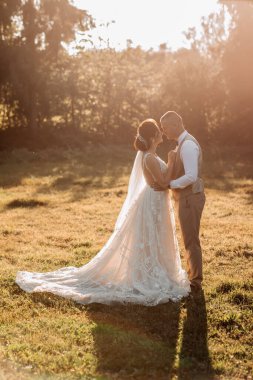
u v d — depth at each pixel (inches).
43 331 179.6
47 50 863.7
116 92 893.8
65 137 844.6
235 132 870.4
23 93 834.8
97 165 666.2
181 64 904.3
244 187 497.0
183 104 892.6
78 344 170.1
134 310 200.2
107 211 398.3
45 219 374.6
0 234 329.1
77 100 887.7
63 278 229.0
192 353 165.6
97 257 224.1
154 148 215.0
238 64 844.6
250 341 175.5
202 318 192.1
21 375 148.9
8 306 203.5
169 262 216.4
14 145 808.9
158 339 175.2
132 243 214.7
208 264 263.3
